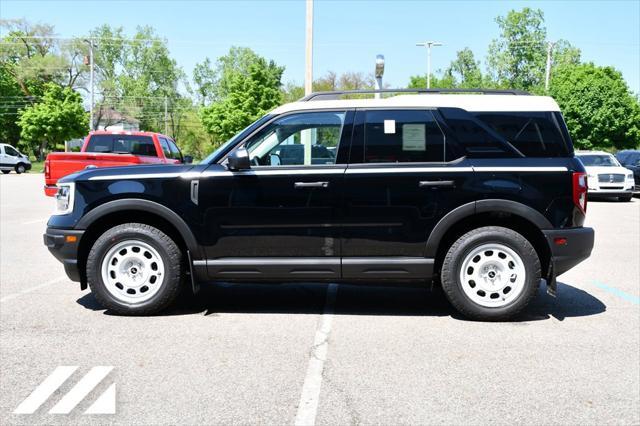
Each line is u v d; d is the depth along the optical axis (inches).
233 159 195.8
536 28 2628.0
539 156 201.0
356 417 127.5
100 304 221.1
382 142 202.7
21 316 206.8
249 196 201.3
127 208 203.0
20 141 2669.8
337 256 202.4
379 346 175.8
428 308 223.1
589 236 200.4
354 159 202.4
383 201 199.0
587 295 245.3
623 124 1631.4
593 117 1628.9
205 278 206.5
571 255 198.5
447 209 198.5
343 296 243.3
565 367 158.2
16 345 175.0
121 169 210.2
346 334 188.2
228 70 3326.8
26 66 2506.2
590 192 762.8
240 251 203.8
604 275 286.8
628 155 887.1
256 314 213.0
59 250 206.1
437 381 148.0
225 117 2672.2
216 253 204.4
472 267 202.7
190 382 146.7
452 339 183.2
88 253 212.5
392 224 199.8
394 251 201.3
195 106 3481.8
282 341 180.2
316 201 199.9
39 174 1571.1
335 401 135.8
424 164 200.5
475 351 171.3
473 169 198.4
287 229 201.5
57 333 187.2
